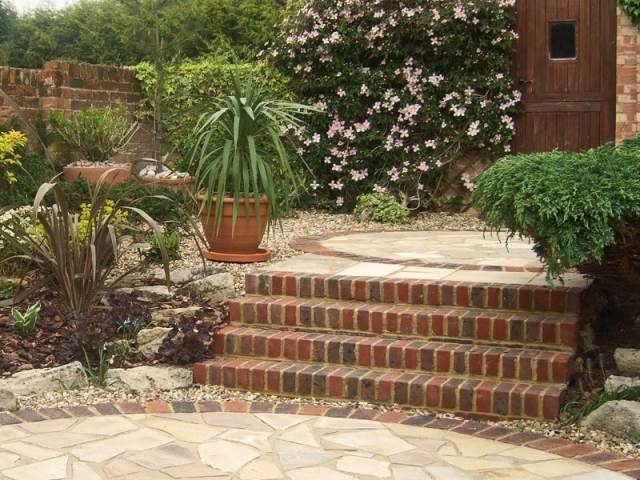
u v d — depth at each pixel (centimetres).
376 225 964
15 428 432
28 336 554
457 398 471
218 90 1107
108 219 587
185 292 615
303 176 1054
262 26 1717
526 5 1029
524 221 454
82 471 375
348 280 568
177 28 1658
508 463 396
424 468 387
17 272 671
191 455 398
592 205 435
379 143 1052
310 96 1071
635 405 432
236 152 644
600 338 539
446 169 1054
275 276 587
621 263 482
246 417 459
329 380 496
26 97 995
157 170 1056
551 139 1030
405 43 1034
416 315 530
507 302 534
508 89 1020
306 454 403
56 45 2131
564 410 460
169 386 505
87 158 1024
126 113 1134
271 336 536
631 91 986
